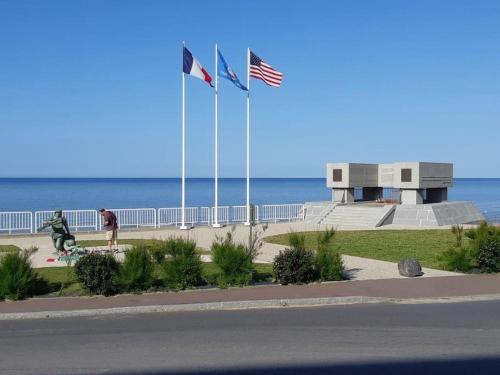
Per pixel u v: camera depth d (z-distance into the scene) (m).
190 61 29.19
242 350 8.50
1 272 12.64
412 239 25.47
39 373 7.39
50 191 108.81
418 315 11.16
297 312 11.58
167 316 11.23
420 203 35.38
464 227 31.61
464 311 11.59
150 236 27.00
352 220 33.84
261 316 11.16
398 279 15.20
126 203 65.31
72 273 15.53
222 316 11.20
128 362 7.89
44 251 21.20
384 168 38.53
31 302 12.28
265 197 84.94
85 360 8.00
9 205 60.00
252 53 30.95
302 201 71.38
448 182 37.34
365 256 19.95
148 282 13.52
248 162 32.94
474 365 7.72
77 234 27.72
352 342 8.97
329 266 14.94
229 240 15.43
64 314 11.27
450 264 16.92
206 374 7.34
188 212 34.16
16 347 8.77
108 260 13.43
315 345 8.78
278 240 25.52
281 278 14.45
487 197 84.81
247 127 32.53
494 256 16.58
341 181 37.06
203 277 14.57
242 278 14.26
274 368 7.59
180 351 8.45
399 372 7.41
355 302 12.66
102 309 11.49
